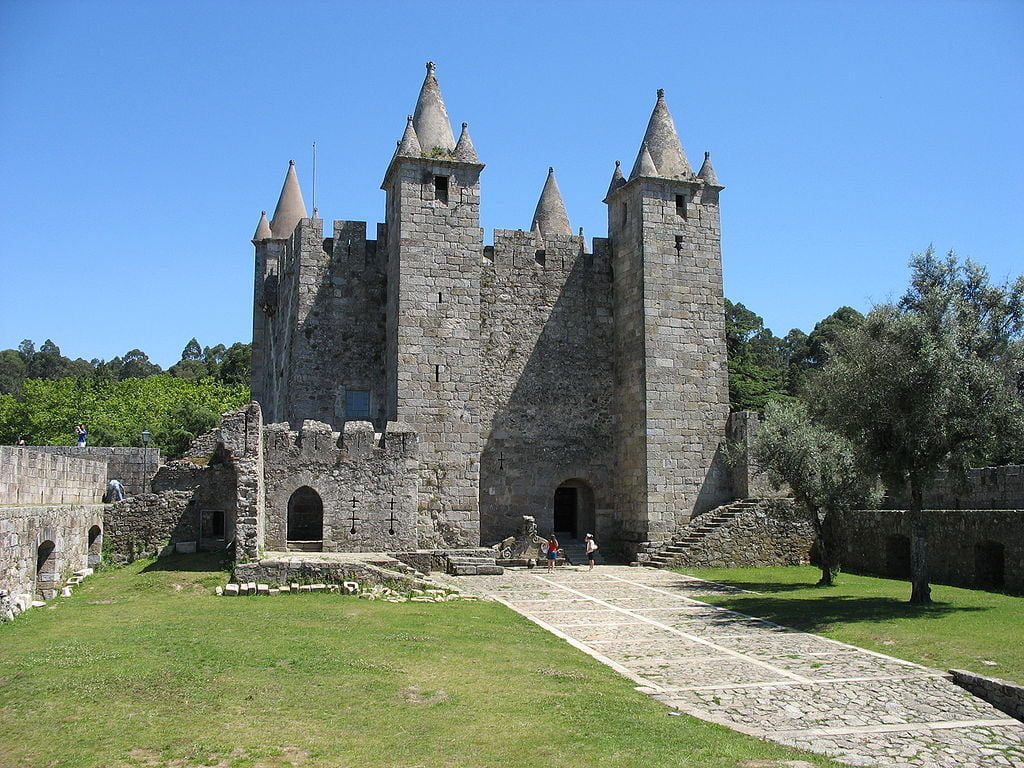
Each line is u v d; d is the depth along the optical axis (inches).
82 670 615.5
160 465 1427.2
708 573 1466.5
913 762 554.3
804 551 1604.3
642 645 852.6
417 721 555.8
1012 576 1145.4
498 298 1750.7
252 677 628.1
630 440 1705.2
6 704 542.6
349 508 1248.2
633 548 1631.4
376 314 1692.9
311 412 1632.6
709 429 1691.7
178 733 507.2
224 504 1301.7
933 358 994.7
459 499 1550.2
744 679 725.9
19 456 940.0
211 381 4185.5
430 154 1616.6
